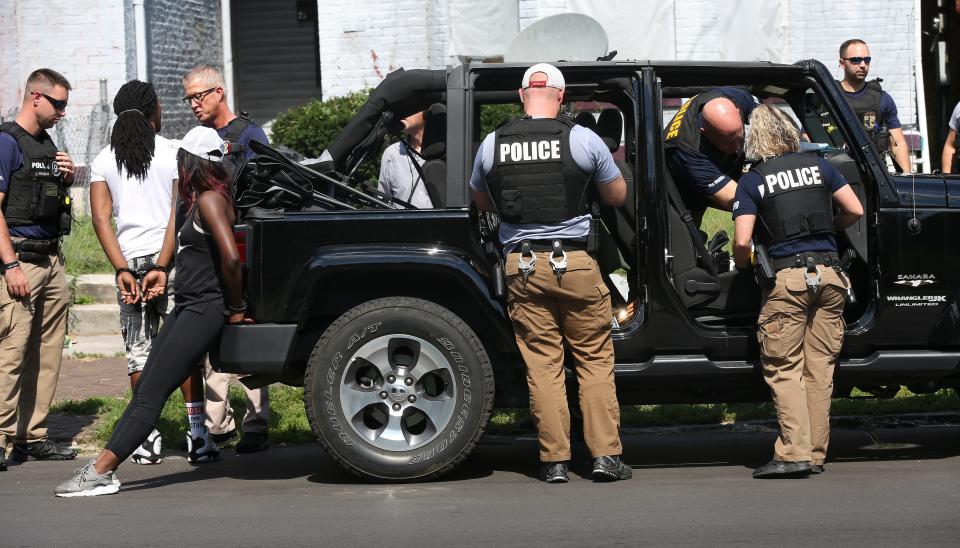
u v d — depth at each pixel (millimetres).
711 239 26609
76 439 27672
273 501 21578
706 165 23281
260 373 22375
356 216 22391
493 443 27297
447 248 22406
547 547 18203
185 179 22031
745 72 23672
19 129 25141
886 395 25094
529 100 22188
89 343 38875
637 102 22891
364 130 24547
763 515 19828
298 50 64312
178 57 57906
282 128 48312
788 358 22344
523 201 21609
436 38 54188
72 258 44500
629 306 23703
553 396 22297
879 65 50219
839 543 18141
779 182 22203
